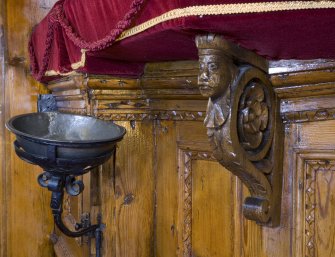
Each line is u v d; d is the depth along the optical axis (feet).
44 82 4.83
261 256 2.74
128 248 3.51
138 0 1.84
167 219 3.48
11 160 5.29
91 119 3.22
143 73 3.32
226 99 2.02
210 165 3.11
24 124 3.13
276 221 2.61
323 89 2.32
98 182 3.39
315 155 2.47
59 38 3.49
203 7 1.53
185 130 3.27
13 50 5.21
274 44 1.95
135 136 3.50
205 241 3.16
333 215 2.41
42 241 5.46
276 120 2.52
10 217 5.33
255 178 2.34
